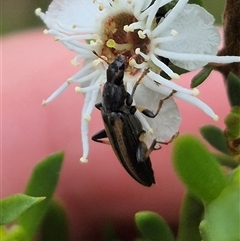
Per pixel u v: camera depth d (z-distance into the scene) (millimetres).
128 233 95
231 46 62
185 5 58
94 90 61
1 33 127
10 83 103
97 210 95
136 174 61
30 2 127
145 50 60
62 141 97
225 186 52
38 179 59
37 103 100
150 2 60
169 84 58
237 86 61
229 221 52
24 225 58
